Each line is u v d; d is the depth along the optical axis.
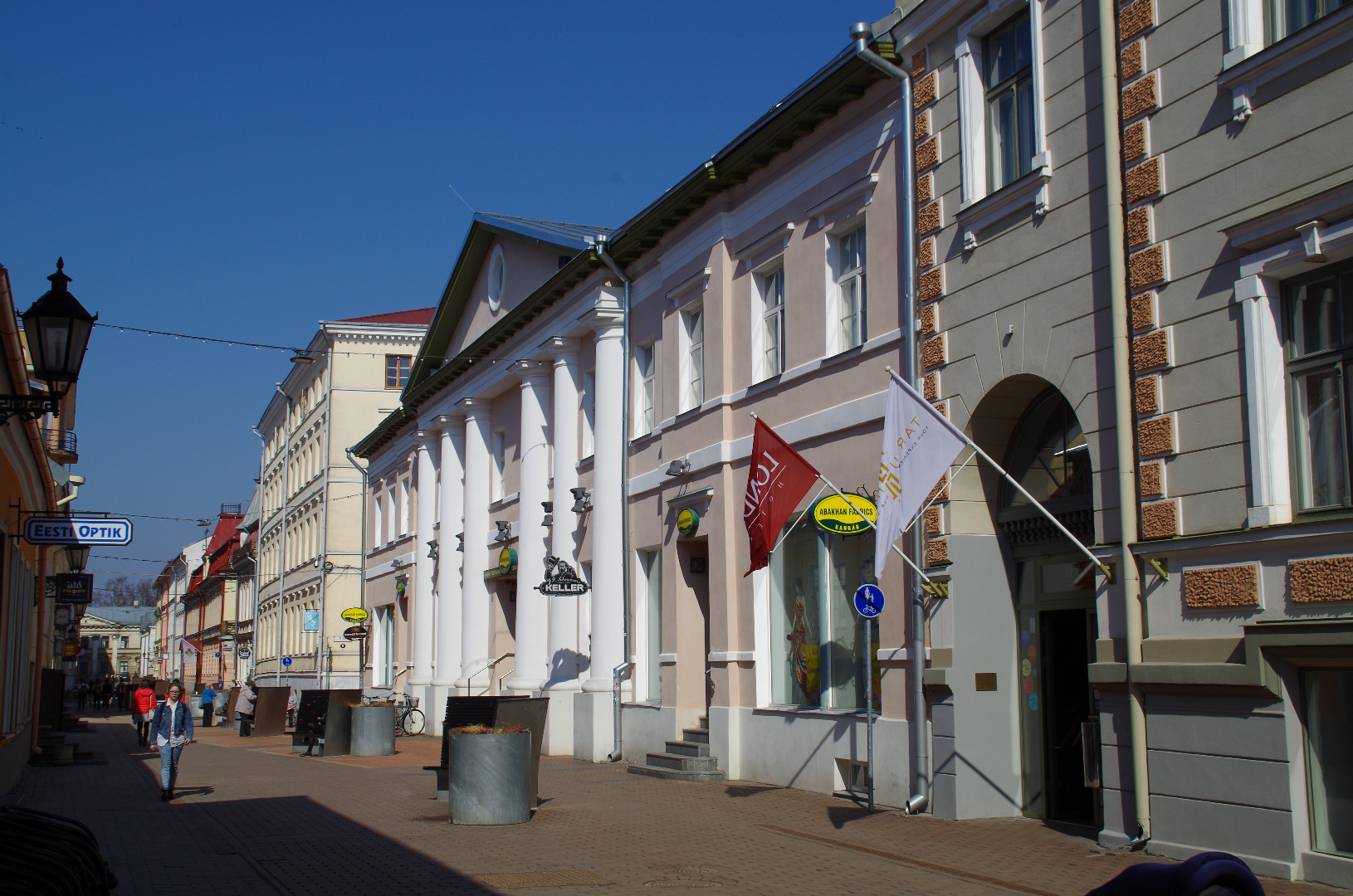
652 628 21.14
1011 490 13.38
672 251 20.36
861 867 10.51
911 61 14.54
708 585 19.19
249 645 68.56
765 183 17.70
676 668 19.36
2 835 7.70
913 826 12.59
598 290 22.42
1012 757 13.25
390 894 9.53
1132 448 10.95
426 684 33.19
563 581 22.61
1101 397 11.37
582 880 10.02
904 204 14.45
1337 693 9.29
